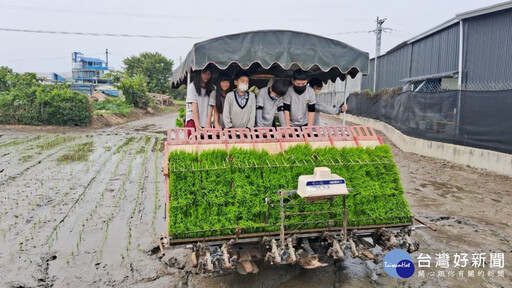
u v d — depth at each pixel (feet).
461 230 18.97
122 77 117.08
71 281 13.78
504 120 29.81
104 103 98.53
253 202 12.72
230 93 16.72
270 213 12.80
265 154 13.71
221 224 12.20
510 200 23.97
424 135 41.01
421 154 41.09
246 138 15.19
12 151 42.65
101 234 18.31
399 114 49.16
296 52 15.89
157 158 38.91
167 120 91.76
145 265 15.07
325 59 16.31
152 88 160.04
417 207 22.80
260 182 13.02
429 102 40.01
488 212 21.76
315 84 20.33
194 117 18.43
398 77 65.82
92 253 16.16
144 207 22.65
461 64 42.27
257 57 15.47
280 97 17.65
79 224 19.66
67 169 33.17
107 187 27.22
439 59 49.29
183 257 15.81
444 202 23.76
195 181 12.52
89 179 29.53
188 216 12.25
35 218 20.49
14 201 23.49
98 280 13.87
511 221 20.26
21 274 14.23
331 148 14.30
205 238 12.01
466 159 34.06
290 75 21.95
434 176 30.83
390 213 13.60
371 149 14.71
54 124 70.33
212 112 19.08
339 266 14.84
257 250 12.94
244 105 16.62
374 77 78.33
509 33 36.19
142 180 29.60
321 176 11.64
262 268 14.35
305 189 11.43
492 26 38.24
